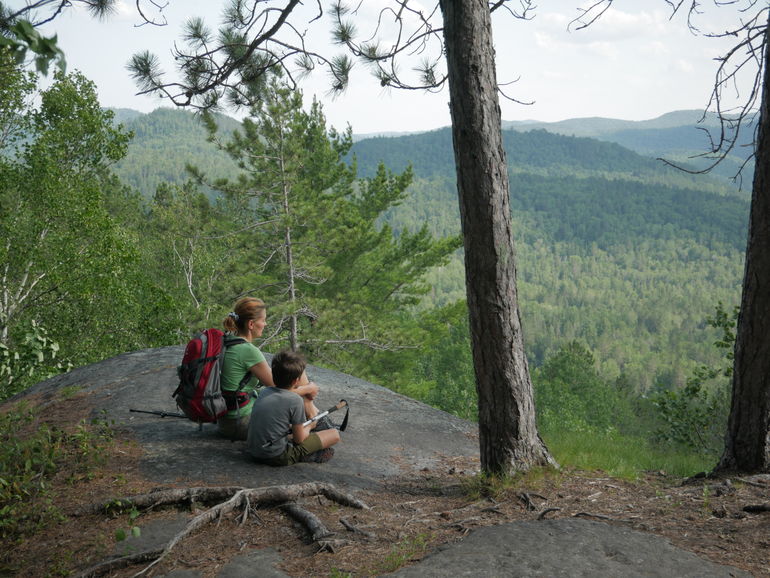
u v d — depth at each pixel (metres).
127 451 5.57
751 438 5.81
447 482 5.57
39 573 3.55
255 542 3.94
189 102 6.40
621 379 69.50
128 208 38.03
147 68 5.99
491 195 4.88
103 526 4.12
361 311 21.97
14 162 21.97
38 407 7.40
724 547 3.79
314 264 20.48
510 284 5.05
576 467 6.28
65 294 22.89
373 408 8.12
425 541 3.93
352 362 22.31
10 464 4.96
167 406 7.02
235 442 5.83
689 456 9.58
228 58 6.42
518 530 3.95
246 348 5.52
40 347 9.36
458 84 4.85
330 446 5.59
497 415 5.23
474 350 5.24
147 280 23.97
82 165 23.75
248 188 19.78
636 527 4.20
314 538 3.91
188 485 4.81
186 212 30.77
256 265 20.66
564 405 57.28
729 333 12.36
